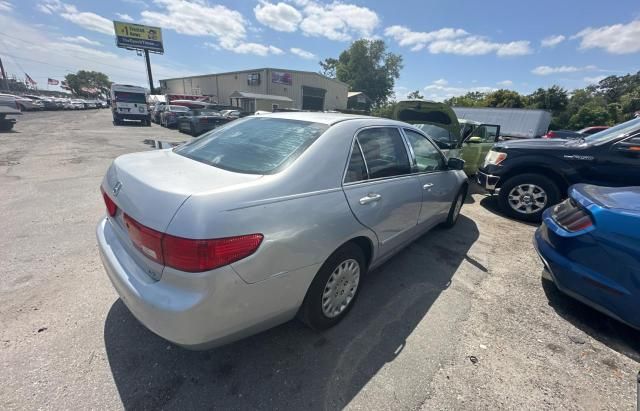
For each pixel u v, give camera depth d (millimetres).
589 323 2498
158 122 23719
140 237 1579
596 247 2301
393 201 2570
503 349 2188
